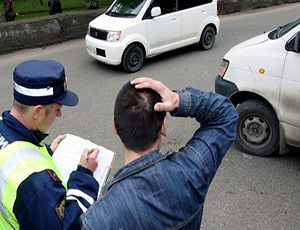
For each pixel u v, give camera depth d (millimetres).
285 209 3193
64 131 4773
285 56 3402
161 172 1185
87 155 1728
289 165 3814
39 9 12141
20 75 1454
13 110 1532
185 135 4570
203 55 7852
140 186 1160
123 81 6477
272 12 12070
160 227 1145
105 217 1112
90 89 6148
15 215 1341
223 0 11711
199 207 1245
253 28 10070
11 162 1408
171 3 7082
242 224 3041
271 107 3703
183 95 1323
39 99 1477
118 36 6449
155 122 1220
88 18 9273
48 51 8453
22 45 8508
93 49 6887
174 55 7953
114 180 1208
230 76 3867
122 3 7172
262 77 3580
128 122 1207
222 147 1343
